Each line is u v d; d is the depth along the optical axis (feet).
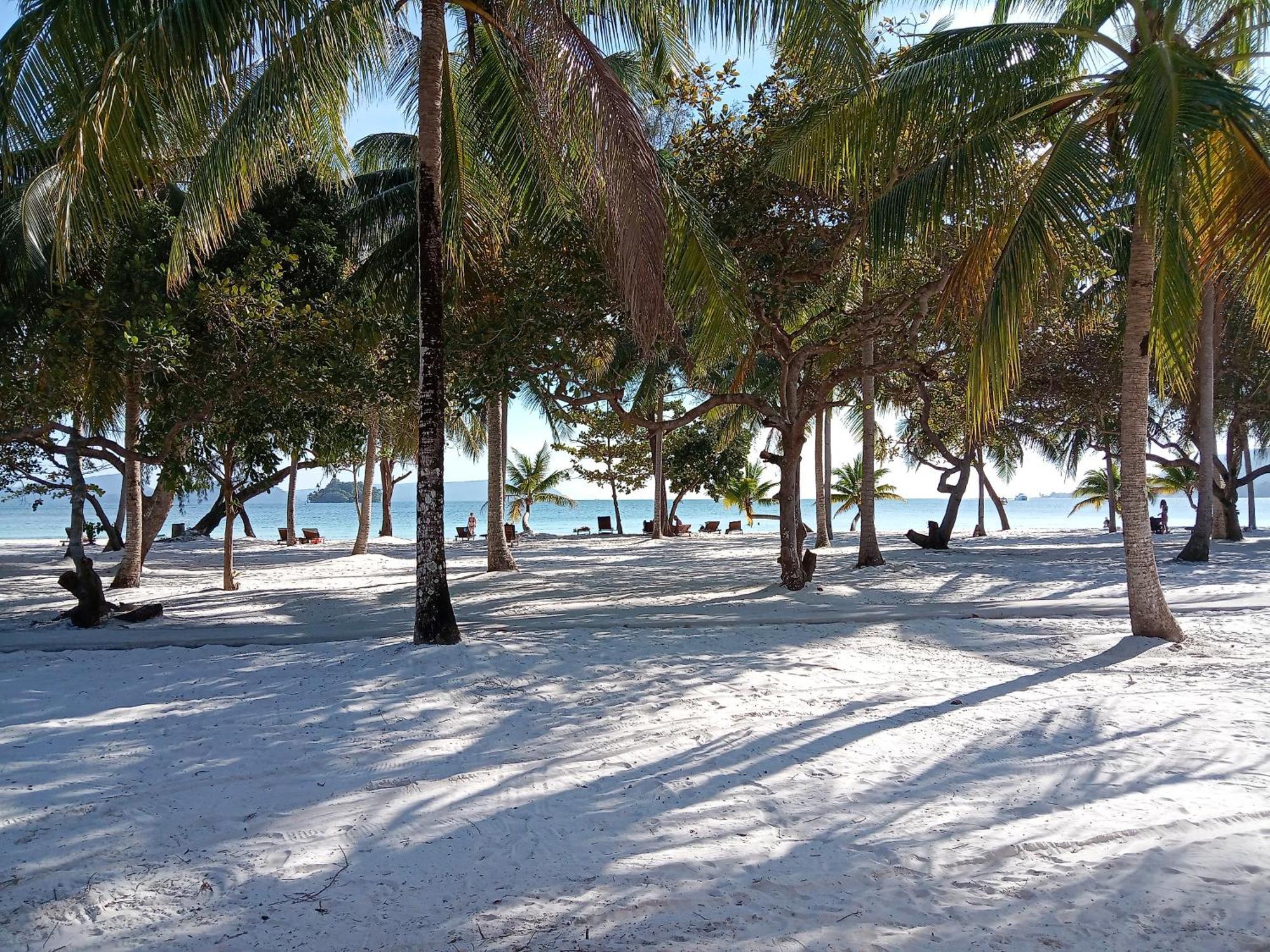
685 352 33.99
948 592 44.14
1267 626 30.42
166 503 54.60
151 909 10.58
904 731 17.83
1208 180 24.63
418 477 27.53
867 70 26.58
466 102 35.32
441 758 16.60
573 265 37.22
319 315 39.32
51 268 38.60
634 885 11.07
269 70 27.48
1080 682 22.38
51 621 35.78
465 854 12.13
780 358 46.09
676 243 29.89
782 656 26.53
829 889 10.87
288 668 24.64
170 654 27.48
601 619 34.91
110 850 12.35
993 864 11.50
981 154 27.09
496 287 38.68
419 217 27.63
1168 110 21.58
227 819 13.51
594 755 16.69
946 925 9.96
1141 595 28.25
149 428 42.42
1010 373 25.91
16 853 12.25
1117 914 10.10
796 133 30.78
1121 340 67.00
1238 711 18.79
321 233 46.91
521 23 26.22
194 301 38.86
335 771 15.83
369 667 24.13
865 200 36.09
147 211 38.60
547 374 42.01
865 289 44.27
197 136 28.07
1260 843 11.78
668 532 119.34
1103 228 30.12
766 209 38.09
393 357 41.57
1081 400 74.13
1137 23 26.61
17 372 38.04
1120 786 14.26
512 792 14.65
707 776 15.29
